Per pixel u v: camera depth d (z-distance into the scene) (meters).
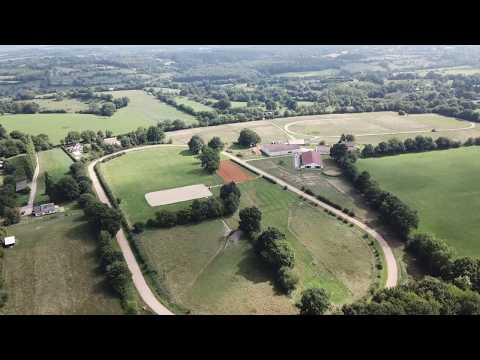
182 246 140.50
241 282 121.44
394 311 94.69
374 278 123.56
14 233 148.75
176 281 122.31
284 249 125.00
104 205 151.00
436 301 98.44
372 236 147.75
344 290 117.88
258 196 180.62
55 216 162.38
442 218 157.88
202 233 148.75
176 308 110.44
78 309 109.56
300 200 176.75
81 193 178.88
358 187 184.62
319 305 102.75
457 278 110.19
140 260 132.62
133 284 121.06
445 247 127.50
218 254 135.88
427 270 127.94
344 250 138.62
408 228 143.50
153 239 144.88
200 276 124.56
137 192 185.12
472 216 158.75
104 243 133.12
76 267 127.75
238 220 157.88
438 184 188.62
